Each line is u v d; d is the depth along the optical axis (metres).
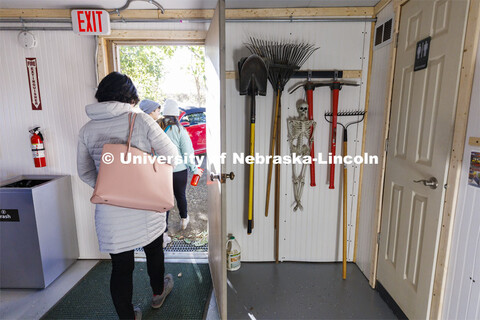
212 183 1.89
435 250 1.37
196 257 2.47
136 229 1.37
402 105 1.68
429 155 1.42
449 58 1.27
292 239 2.35
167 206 1.33
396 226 1.74
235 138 2.22
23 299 1.90
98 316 1.75
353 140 2.20
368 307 1.83
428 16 1.43
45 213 2.01
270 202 2.31
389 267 1.82
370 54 2.08
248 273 2.22
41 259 1.97
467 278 1.19
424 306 1.45
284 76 2.03
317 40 2.09
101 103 1.27
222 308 1.58
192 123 4.29
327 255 2.37
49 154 2.23
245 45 2.11
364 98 2.14
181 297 1.92
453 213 1.27
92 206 2.32
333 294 1.96
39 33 2.07
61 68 2.12
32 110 2.17
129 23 2.09
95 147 1.31
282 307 1.83
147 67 5.05
